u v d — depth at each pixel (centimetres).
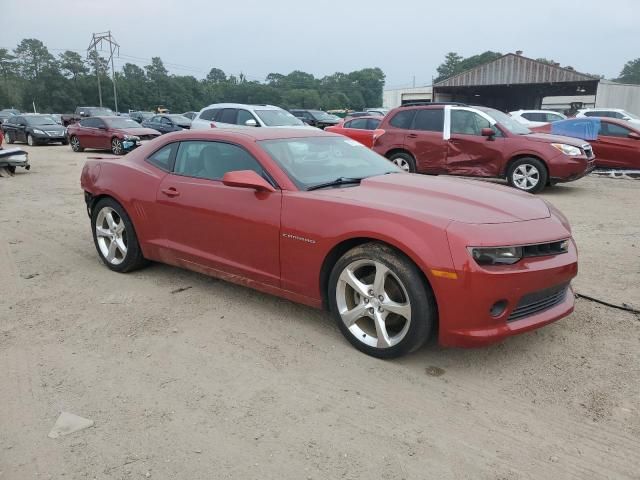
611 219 782
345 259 355
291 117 1480
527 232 330
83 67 11469
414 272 326
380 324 348
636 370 339
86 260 582
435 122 1085
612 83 3678
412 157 1115
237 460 259
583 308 437
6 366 350
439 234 317
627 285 489
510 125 1052
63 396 314
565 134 1313
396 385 324
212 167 445
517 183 1012
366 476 248
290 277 389
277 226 385
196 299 461
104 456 263
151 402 308
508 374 337
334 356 360
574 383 325
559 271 336
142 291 482
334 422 289
